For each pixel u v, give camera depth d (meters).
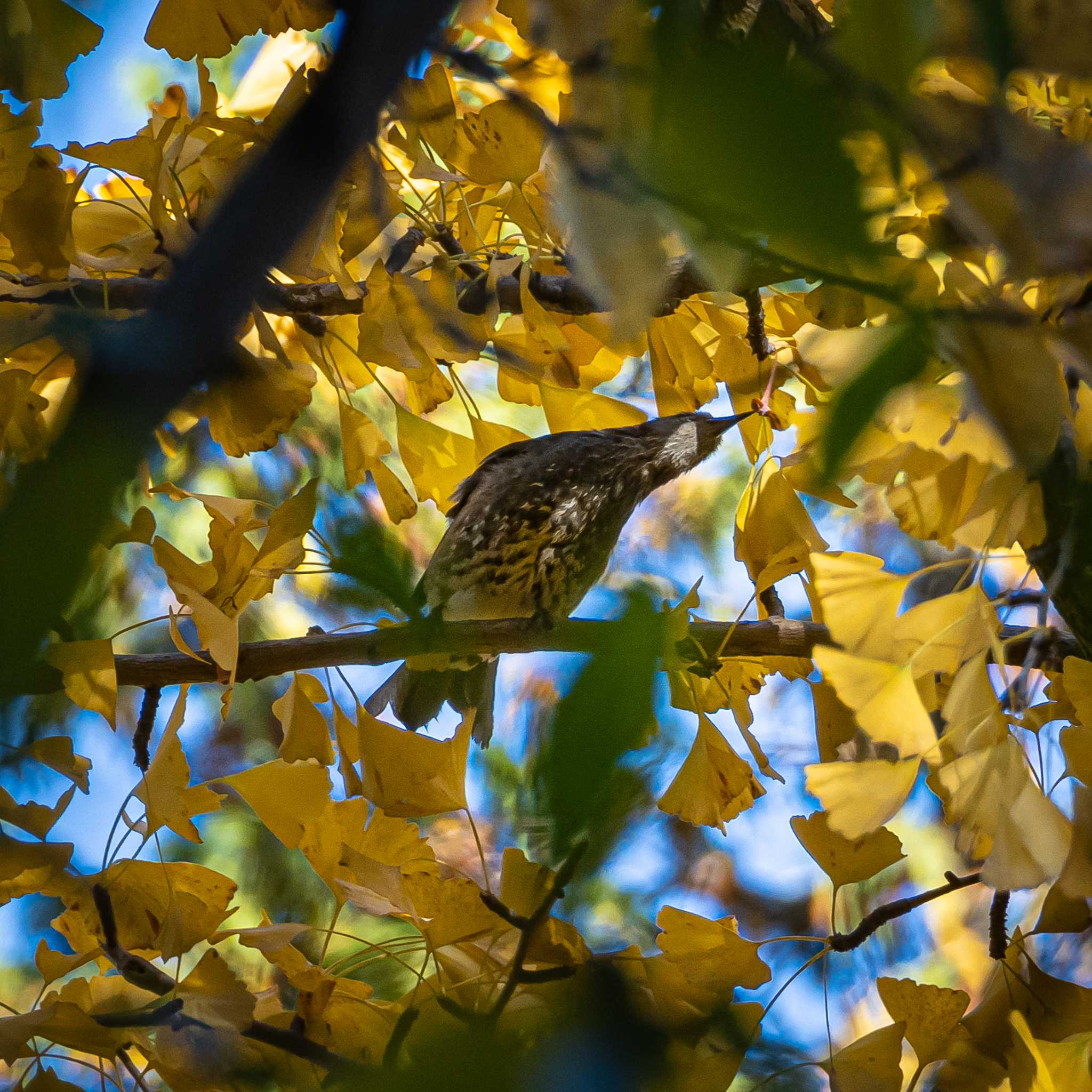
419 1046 3.06
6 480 3.66
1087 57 2.71
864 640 3.71
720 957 3.71
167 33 3.69
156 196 3.77
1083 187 2.77
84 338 2.36
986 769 3.68
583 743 2.13
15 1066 3.71
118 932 3.73
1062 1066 3.72
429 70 3.74
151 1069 3.68
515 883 3.71
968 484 3.74
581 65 2.84
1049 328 3.50
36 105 3.68
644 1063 3.22
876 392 2.49
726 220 2.25
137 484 3.75
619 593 2.29
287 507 3.76
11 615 1.84
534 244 3.84
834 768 3.69
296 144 2.42
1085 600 3.79
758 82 2.13
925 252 3.55
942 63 3.20
